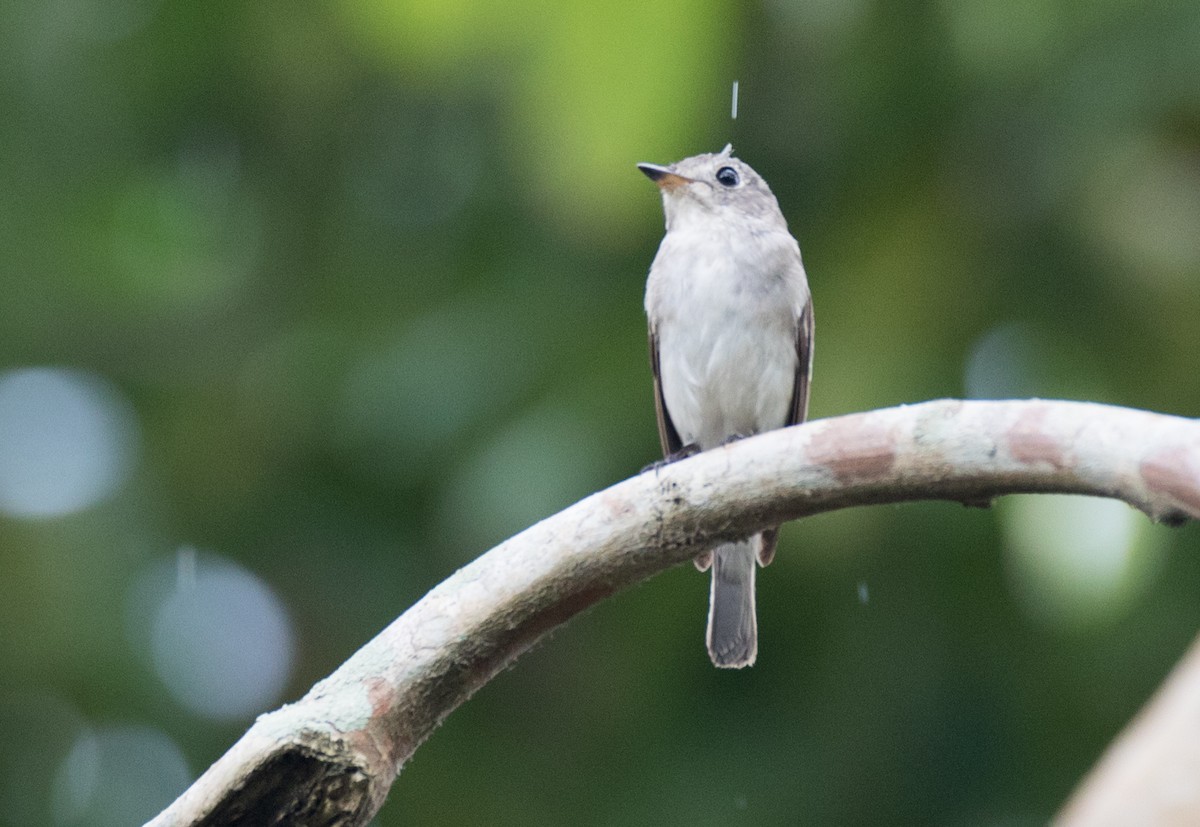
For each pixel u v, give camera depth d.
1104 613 9.66
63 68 12.85
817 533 10.58
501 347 11.32
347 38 12.03
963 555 11.19
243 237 13.75
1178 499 4.99
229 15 12.28
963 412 5.53
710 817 11.23
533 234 11.77
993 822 11.43
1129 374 10.31
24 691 12.78
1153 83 9.43
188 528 13.08
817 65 10.30
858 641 11.35
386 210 13.05
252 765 5.77
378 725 5.93
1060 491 5.39
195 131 13.28
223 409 13.29
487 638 6.04
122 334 13.93
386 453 11.84
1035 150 10.05
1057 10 9.53
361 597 12.77
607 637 11.95
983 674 11.41
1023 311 10.41
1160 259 10.09
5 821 13.04
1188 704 5.58
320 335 12.59
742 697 11.54
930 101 10.18
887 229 10.45
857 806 11.31
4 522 12.92
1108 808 5.50
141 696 12.91
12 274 13.53
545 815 12.18
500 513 10.41
